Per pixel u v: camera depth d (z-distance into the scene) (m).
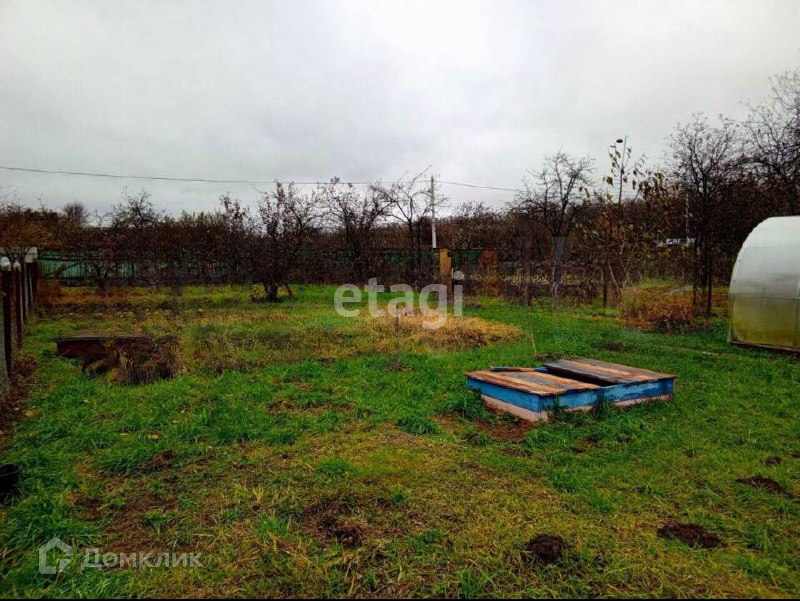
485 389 5.26
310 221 16.06
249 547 2.71
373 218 20.73
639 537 2.84
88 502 3.22
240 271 18.12
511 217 23.20
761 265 8.47
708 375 6.50
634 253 10.75
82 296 15.99
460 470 3.68
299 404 5.18
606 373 5.48
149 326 9.93
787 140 12.48
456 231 27.12
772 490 3.42
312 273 19.72
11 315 6.55
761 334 8.39
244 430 4.32
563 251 14.36
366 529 2.89
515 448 4.09
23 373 6.55
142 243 17.81
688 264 11.34
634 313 10.52
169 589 2.40
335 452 3.99
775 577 2.49
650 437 4.31
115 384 5.91
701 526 2.97
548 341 8.92
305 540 2.78
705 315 11.34
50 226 20.02
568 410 4.75
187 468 3.68
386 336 8.84
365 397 5.44
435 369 6.66
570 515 3.07
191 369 6.51
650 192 10.52
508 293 15.25
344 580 2.46
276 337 8.48
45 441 4.14
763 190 12.82
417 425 4.53
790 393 5.74
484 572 2.50
